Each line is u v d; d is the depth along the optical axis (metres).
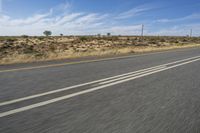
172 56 17.09
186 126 3.50
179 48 30.88
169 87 6.32
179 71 9.35
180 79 7.54
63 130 3.31
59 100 4.91
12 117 3.85
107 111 4.19
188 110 4.29
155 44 46.72
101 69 9.90
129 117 3.88
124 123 3.60
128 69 9.93
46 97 5.14
